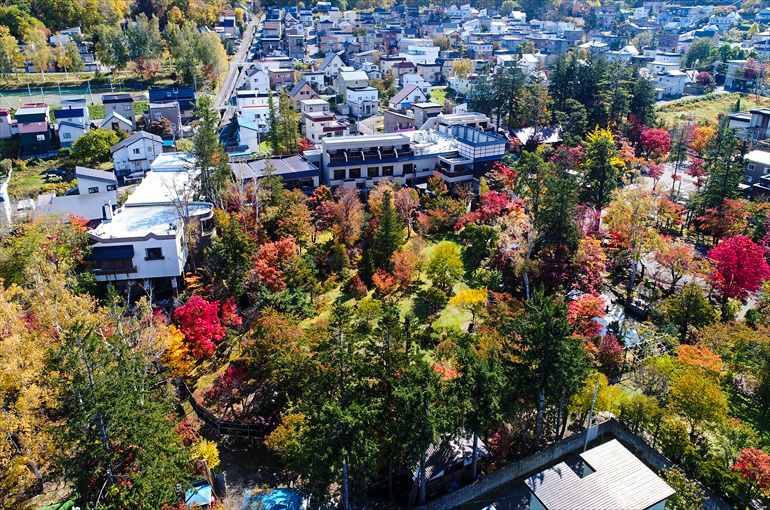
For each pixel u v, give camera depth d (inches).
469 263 2281.0
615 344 1657.2
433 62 5880.9
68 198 2281.0
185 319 1558.8
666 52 6259.8
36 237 1750.7
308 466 1171.9
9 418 1173.7
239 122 3558.1
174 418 1259.8
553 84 3836.1
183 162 2758.4
